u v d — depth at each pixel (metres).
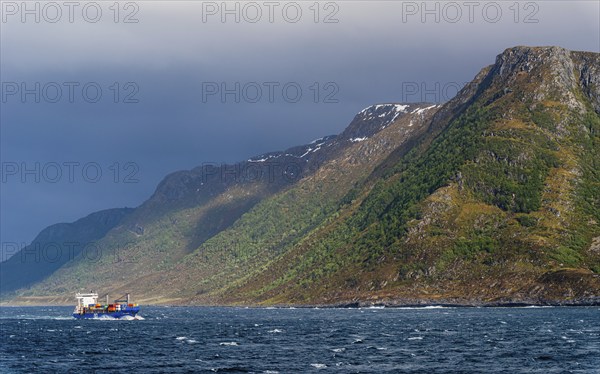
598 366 186.50
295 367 190.62
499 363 193.12
